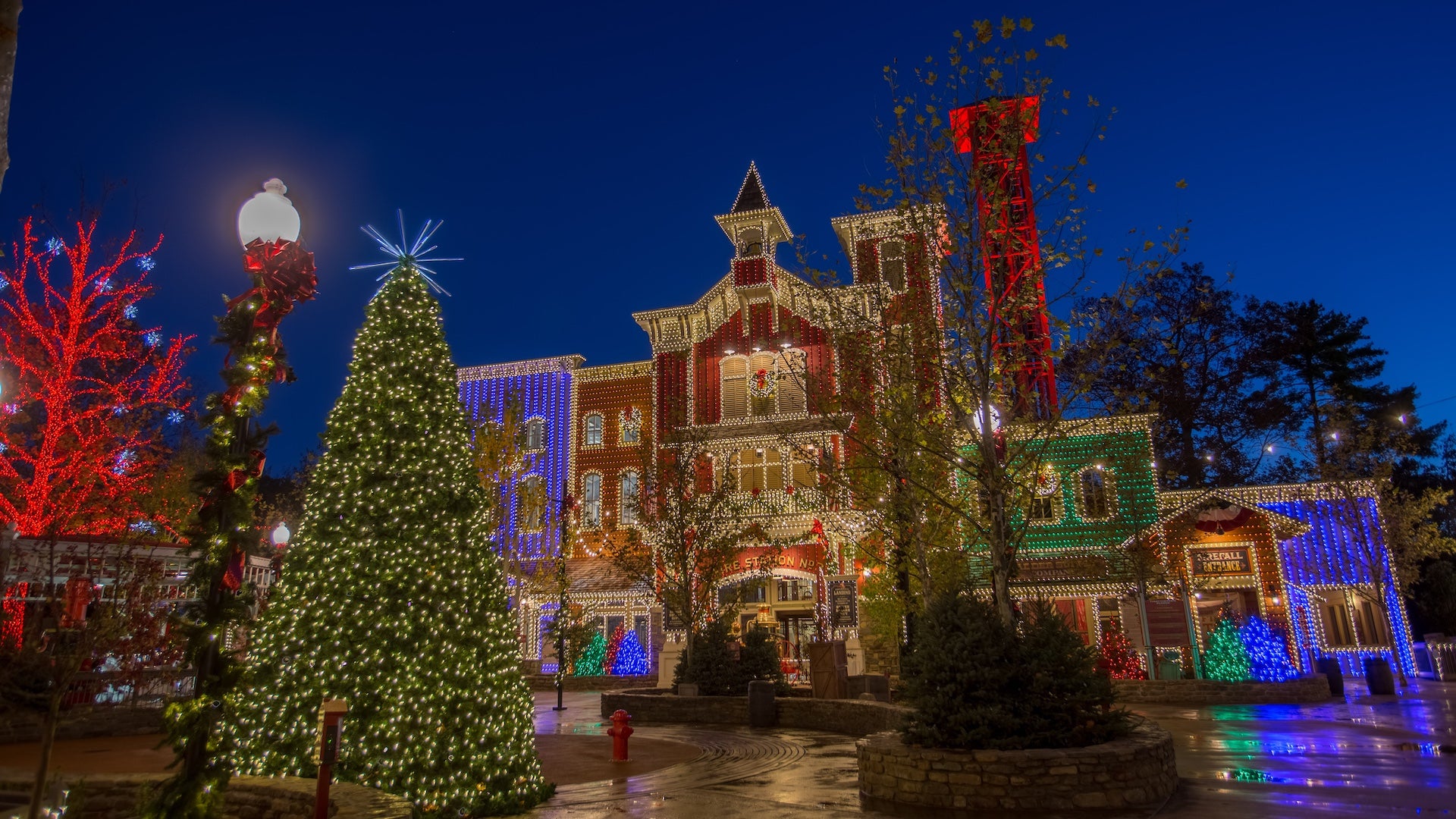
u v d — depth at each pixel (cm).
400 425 1065
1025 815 930
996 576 1174
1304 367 4525
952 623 1091
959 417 1299
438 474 1066
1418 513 3123
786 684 2384
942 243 1312
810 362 3759
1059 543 3022
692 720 2216
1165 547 2925
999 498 1213
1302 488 3131
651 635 3706
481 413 3494
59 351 2473
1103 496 3047
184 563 2122
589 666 3438
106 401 2634
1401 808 891
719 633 2466
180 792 691
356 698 955
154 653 1844
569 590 3575
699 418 3878
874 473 2319
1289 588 2892
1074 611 3012
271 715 955
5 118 312
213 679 720
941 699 1040
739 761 1452
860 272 1956
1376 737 1477
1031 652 1054
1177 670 2530
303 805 827
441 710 982
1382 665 2377
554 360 4281
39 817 695
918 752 1014
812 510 3178
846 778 1249
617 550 3597
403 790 933
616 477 4041
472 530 1083
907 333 1489
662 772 1334
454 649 1012
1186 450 4447
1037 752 965
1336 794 970
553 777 1283
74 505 2278
